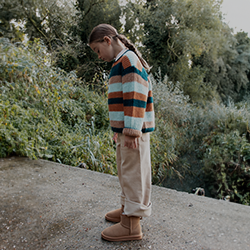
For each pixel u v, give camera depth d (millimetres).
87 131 3930
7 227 1534
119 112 1328
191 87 10938
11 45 3955
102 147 3473
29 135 2957
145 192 1416
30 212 1718
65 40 7527
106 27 1391
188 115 6297
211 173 4918
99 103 4578
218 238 1499
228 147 4938
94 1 8797
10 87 3498
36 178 2307
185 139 5707
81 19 8664
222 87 15078
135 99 1224
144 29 10086
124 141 1283
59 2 7965
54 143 3211
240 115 5922
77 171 2607
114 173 3207
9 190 2006
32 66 3623
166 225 1639
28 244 1394
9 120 2889
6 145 2732
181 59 10898
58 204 1859
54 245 1388
